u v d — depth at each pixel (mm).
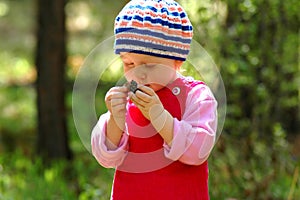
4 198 7246
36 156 10281
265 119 7844
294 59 8172
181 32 3660
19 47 20594
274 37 7617
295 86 8273
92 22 15117
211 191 7020
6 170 8969
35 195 7453
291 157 8148
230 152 7395
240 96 7664
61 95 10336
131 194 3785
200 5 6570
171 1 3732
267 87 7766
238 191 7309
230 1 6883
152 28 3561
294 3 7168
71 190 7988
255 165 7500
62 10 10156
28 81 19094
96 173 8891
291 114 10930
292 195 7098
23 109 15961
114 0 12898
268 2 7180
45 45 10164
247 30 7156
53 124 10250
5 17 19016
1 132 13648
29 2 17875
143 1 3674
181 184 3727
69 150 10422
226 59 6977
